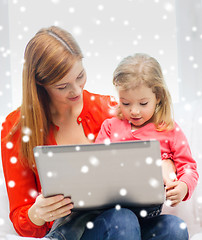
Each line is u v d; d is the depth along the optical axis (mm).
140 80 1242
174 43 2133
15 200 1326
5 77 2057
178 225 1150
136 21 2111
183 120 1569
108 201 1081
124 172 1016
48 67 1229
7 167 1377
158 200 1070
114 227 1062
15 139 1394
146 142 994
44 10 2062
